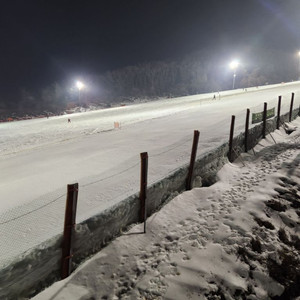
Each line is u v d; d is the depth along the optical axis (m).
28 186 7.74
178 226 5.74
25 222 5.27
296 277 4.96
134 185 6.80
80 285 4.16
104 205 5.45
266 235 5.66
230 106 26.58
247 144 11.17
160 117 25.59
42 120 48.12
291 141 12.35
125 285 4.30
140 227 5.51
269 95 33.44
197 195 7.12
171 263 4.72
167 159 9.10
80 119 40.34
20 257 3.54
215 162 8.76
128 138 15.04
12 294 3.51
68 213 4.04
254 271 4.82
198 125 16.66
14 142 22.94
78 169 9.16
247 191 7.37
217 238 5.35
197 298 4.16
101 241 4.82
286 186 7.63
